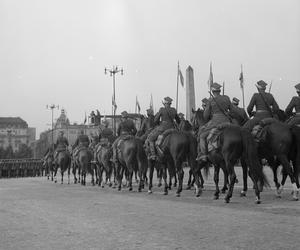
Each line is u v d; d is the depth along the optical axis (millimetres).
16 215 11648
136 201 14664
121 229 9141
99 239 8148
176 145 15797
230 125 13352
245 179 15562
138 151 18953
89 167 25672
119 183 20344
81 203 14289
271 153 14234
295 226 8984
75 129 149375
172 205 13234
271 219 9930
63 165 27125
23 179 36531
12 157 136875
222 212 11328
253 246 7234
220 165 14594
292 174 13531
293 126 13695
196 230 8828
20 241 8125
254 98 14922
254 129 14055
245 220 9891
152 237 8211
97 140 27734
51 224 10008
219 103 14758
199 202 13992
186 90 49562
